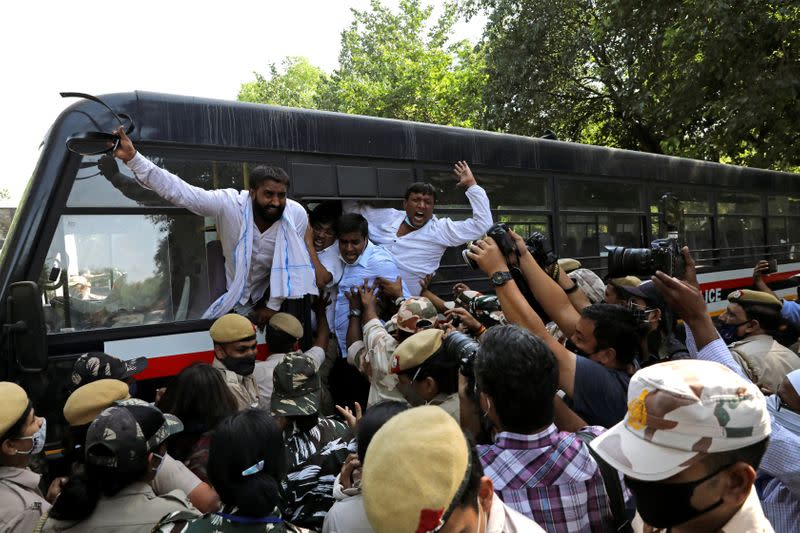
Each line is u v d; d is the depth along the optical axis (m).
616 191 8.16
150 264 4.36
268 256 4.65
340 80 32.84
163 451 2.34
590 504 1.99
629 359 2.88
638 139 17.95
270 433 2.08
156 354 4.33
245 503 1.98
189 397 3.05
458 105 26.34
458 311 3.34
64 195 4.08
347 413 3.12
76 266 4.11
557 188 7.27
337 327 5.17
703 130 15.80
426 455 1.31
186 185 4.27
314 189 5.12
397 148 5.70
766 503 2.38
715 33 12.12
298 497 2.78
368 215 5.56
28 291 3.63
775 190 11.66
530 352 2.01
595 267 7.67
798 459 2.26
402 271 5.44
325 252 5.26
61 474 3.94
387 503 1.28
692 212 9.66
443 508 1.28
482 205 5.54
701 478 1.44
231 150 4.73
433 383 2.98
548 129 17.83
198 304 4.53
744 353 4.15
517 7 16.83
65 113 4.16
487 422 2.48
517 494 1.98
